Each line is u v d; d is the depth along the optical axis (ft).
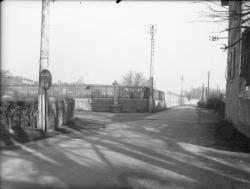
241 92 54.85
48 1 45.98
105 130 54.60
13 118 41.09
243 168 28.94
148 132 53.78
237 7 28.86
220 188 22.30
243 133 51.13
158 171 25.72
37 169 23.91
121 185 20.85
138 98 123.54
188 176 24.84
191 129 61.11
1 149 31.42
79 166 25.70
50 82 45.32
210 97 194.59
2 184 19.58
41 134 42.93
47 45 46.09
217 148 39.63
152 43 124.16
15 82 107.34
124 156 31.12
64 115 59.06
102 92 123.24
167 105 192.54
